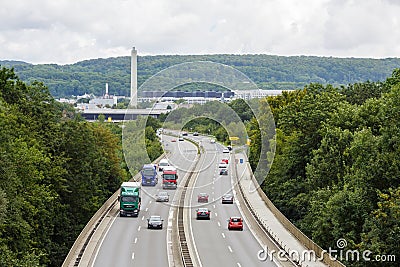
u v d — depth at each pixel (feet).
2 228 212.43
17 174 251.80
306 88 476.13
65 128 360.69
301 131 386.11
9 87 335.47
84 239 291.99
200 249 268.41
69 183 342.44
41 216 273.95
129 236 306.35
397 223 216.33
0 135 235.81
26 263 196.44
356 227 250.16
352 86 483.92
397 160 244.22
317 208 289.74
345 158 309.83
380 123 315.17
